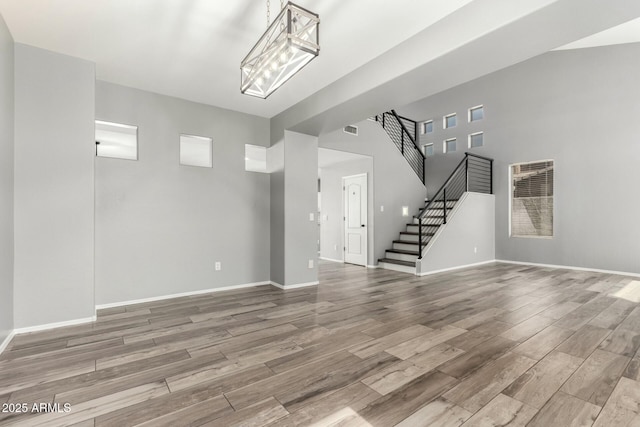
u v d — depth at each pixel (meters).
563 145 6.61
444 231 6.39
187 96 4.26
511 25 2.20
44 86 3.07
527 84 7.18
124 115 3.90
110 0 2.38
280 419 1.70
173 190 4.25
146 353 2.53
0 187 2.58
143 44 3.00
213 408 1.80
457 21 2.49
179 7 2.47
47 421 1.70
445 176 8.84
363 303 3.98
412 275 5.92
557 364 2.31
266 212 5.13
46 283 3.06
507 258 7.44
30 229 2.99
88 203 3.26
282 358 2.43
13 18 2.59
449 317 3.41
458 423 1.66
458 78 3.04
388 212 7.20
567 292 4.51
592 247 6.23
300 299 4.18
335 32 2.79
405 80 3.08
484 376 2.14
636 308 3.71
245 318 3.39
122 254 3.87
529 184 7.17
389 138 7.28
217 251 4.62
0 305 2.57
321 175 8.40
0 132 2.58
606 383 2.05
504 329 3.04
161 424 1.67
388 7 2.46
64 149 3.16
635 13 2.04
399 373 2.19
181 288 4.30
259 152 6.23
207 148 5.77
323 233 8.34
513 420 1.68
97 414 1.75
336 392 1.96
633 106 5.80
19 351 2.57
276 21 1.91
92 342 2.75
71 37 2.88
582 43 6.02
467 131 8.34
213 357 2.46
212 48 3.07
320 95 4.00
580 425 1.63
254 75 2.24
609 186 6.04
